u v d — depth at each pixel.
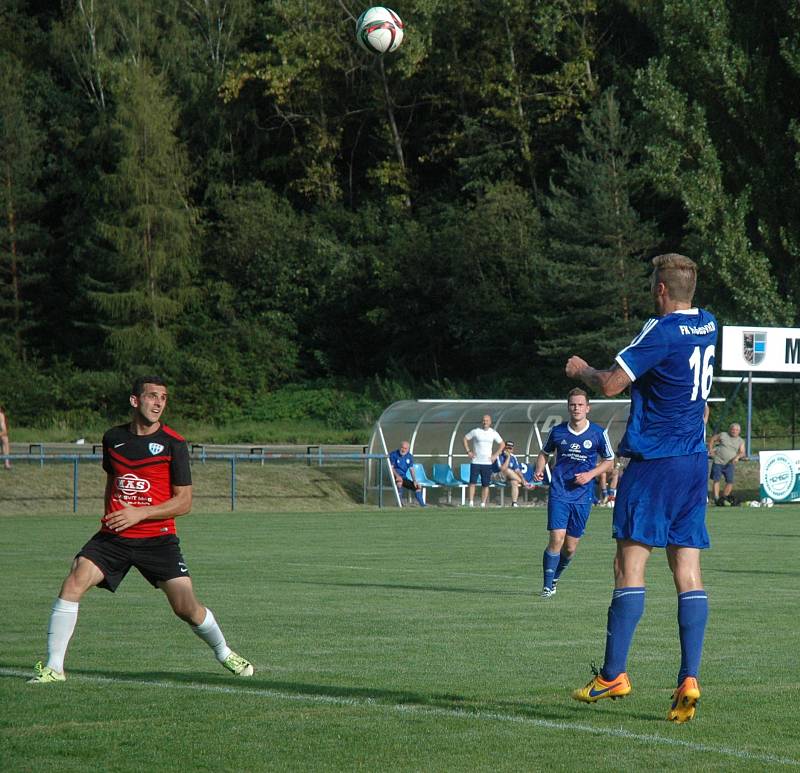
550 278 116.50
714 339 14.28
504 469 66.00
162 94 142.38
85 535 46.06
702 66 108.19
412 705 14.88
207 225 148.12
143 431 16.59
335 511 62.78
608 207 116.31
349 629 22.42
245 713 14.34
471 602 26.83
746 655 19.30
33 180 145.62
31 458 57.47
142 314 137.25
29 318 145.62
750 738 13.13
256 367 135.38
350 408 128.38
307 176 149.25
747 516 58.34
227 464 69.75
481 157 137.12
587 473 27.78
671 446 13.95
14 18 159.75
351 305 141.25
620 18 141.62
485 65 140.75
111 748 12.59
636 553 14.06
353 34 143.75
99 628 22.53
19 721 13.88
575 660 18.80
